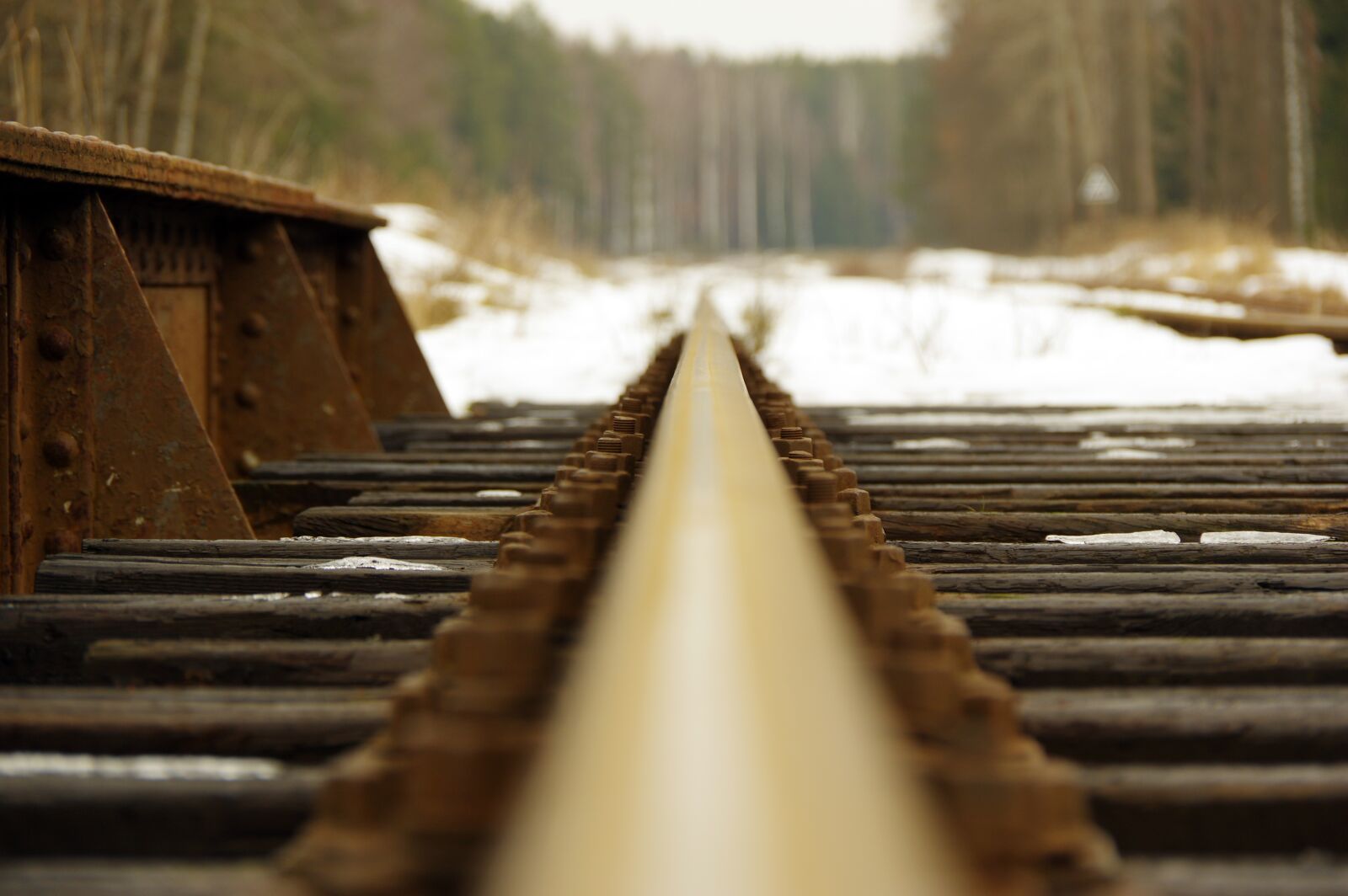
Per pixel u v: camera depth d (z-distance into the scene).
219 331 10.20
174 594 5.66
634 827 1.61
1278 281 41.88
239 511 7.15
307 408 10.28
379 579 5.56
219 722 3.55
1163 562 6.33
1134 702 3.73
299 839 2.67
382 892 2.24
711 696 1.96
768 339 25.27
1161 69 104.00
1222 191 93.81
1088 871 2.29
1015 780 2.36
